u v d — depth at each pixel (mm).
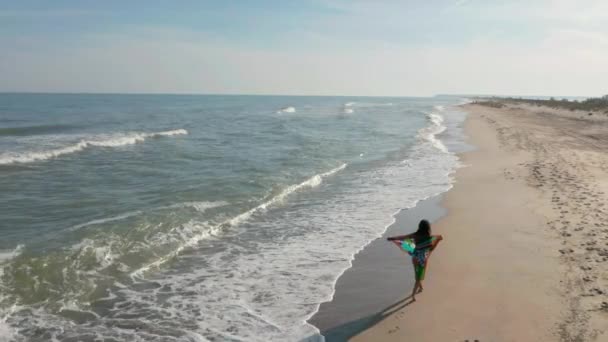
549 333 6184
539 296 7297
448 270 8711
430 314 7039
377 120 52438
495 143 27594
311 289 8211
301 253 10094
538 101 99688
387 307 7406
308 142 29656
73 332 6605
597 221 10828
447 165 20953
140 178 17328
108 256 9367
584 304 6883
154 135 32156
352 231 11648
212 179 17281
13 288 7723
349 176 18922
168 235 10820
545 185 14938
